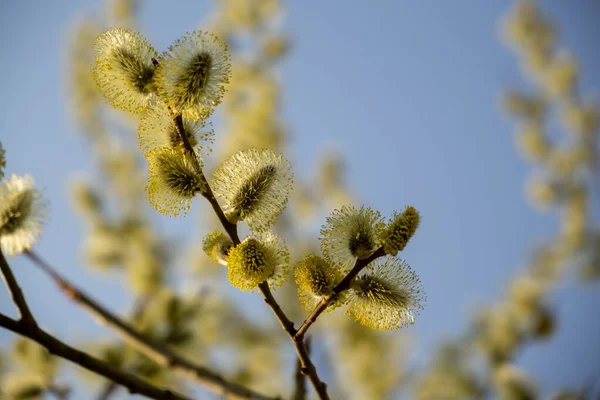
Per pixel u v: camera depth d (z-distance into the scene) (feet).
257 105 5.27
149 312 2.99
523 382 3.42
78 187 4.68
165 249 4.46
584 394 2.80
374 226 2.37
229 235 2.38
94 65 2.40
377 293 2.39
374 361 4.17
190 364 2.73
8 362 2.92
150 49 2.40
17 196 2.43
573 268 5.29
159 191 2.37
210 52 2.37
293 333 2.36
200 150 2.39
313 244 4.54
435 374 4.01
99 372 2.41
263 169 2.40
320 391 2.37
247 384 3.46
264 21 5.71
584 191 6.02
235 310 3.84
